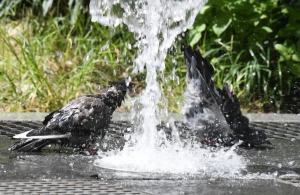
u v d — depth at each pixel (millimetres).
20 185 7133
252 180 7836
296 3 16812
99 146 9945
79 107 9289
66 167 8312
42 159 8828
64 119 9219
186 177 7918
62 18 18156
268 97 16141
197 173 8180
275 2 16188
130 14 9961
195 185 7449
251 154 9703
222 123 10172
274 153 9844
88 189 7027
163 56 10484
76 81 15719
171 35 10148
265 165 8852
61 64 16984
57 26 17734
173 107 15094
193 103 10375
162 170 8289
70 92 15461
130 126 11773
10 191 6824
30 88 15609
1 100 15352
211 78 10180
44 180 7438
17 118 12383
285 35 16172
